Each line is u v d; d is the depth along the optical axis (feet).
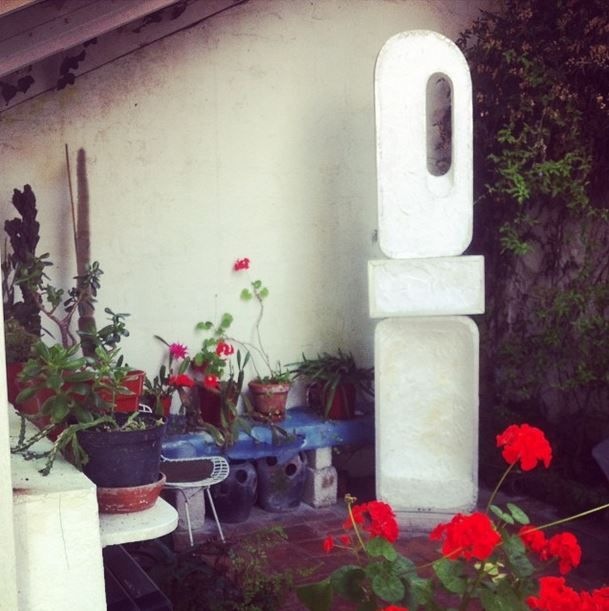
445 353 15.74
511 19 17.99
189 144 16.81
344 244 18.47
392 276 15.28
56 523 6.95
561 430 18.26
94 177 16.05
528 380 18.33
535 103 17.60
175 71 16.56
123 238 16.37
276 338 17.97
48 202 15.71
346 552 14.70
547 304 18.26
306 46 17.75
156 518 7.83
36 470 7.58
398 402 15.92
